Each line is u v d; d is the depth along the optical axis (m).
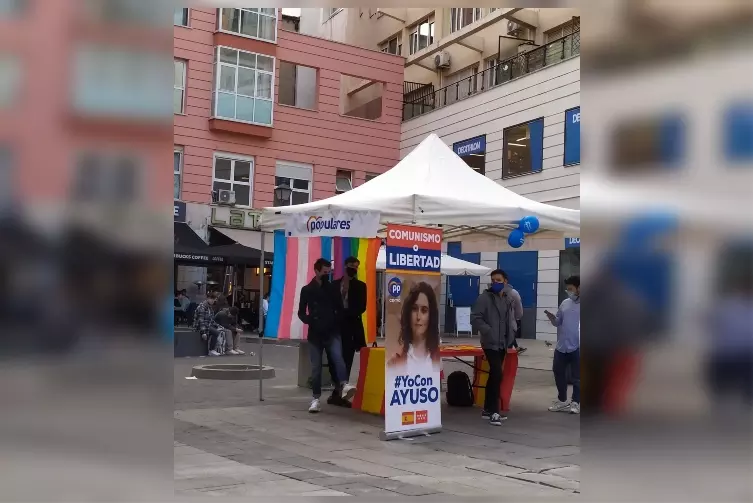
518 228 8.85
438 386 7.80
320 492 5.21
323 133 27.42
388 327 7.36
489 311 8.31
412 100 29.89
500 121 23.56
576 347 9.12
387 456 6.52
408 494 5.21
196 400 9.69
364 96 31.14
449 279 25.42
